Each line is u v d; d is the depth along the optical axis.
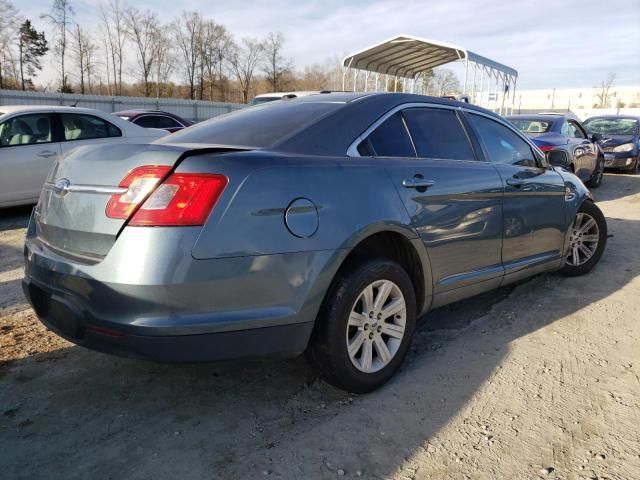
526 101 71.81
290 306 2.46
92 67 52.16
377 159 2.95
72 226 2.48
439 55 18.66
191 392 2.93
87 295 2.33
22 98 27.44
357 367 2.78
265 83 62.59
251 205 2.34
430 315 4.05
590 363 3.24
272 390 2.95
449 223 3.22
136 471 2.28
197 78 61.25
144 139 8.59
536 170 4.16
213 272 2.26
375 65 20.12
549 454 2.38
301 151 2.71
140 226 2.22
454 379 3.05
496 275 3.70
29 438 2.50
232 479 2.23
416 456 2.37
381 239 3.14
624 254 5.74
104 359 3.29
